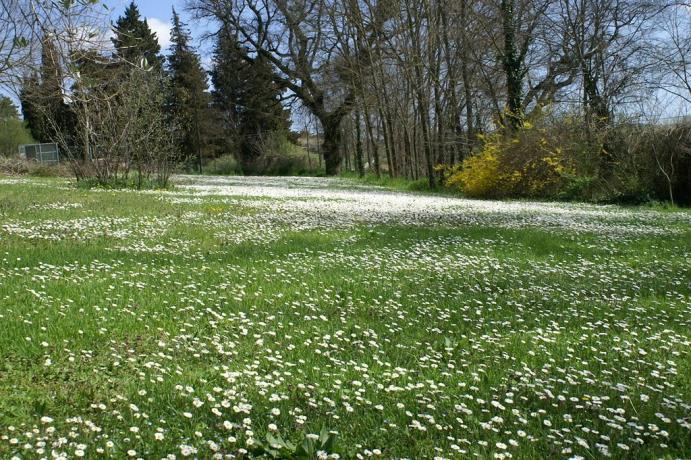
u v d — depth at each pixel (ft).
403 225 46.83
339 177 176.14
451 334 19.57
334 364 16.19
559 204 75.82
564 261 32.81
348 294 23.66
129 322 18.71
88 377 14.44
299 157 217.56
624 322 21.30
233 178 154.61
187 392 13.66
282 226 44.06
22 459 10.37
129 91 78.89
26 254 28.60
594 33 97.04
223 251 32.27
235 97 232.12
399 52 127.85
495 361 17.06
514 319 21.49
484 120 121.39
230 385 14.34
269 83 196.85
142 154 84.64
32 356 15.65
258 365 15.60
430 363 16.89
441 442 12.05
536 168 85.87
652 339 19.48
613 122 82.02
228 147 234.79
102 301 20.62
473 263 31.09
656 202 73.20
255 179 150.61
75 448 10.88
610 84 92.27
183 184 105.50
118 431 11.80
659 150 74.49
